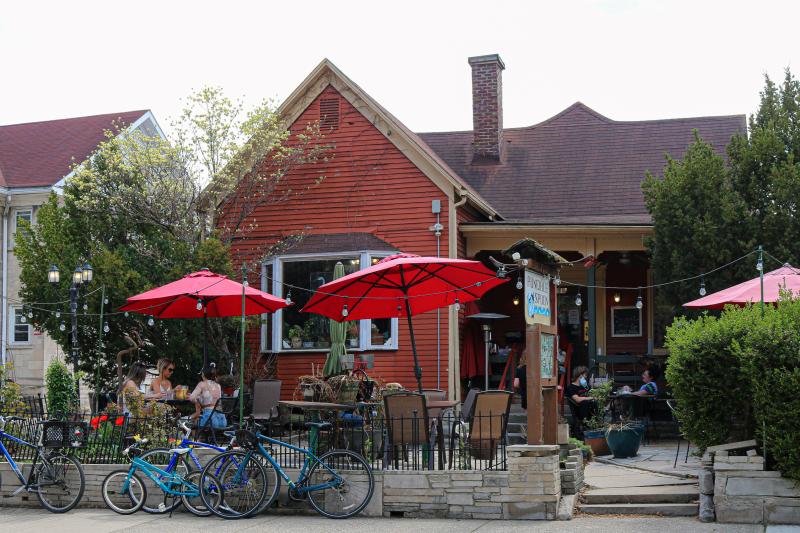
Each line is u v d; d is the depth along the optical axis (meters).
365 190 20.53
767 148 18.73
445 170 19.83
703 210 18.72
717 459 10.67
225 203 21.19
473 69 26.19
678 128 25.88
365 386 15.66
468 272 14.25
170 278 18.56
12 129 34.25
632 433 15.26
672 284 18.84
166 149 20.66
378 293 14.73
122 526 11.24
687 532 10.04
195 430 14.10
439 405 13.17
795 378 10.27
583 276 24.27
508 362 20.33
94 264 18.69
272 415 14.81
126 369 19.36
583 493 11.82
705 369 11.24
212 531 10.77
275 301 15.91
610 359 20.33
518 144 26.50
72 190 20.84
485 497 11.23
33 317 20.17
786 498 10.39
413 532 10.43
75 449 13.04
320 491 11.68
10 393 14.72
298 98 21.19
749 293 13.90
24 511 12.65
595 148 25.70
